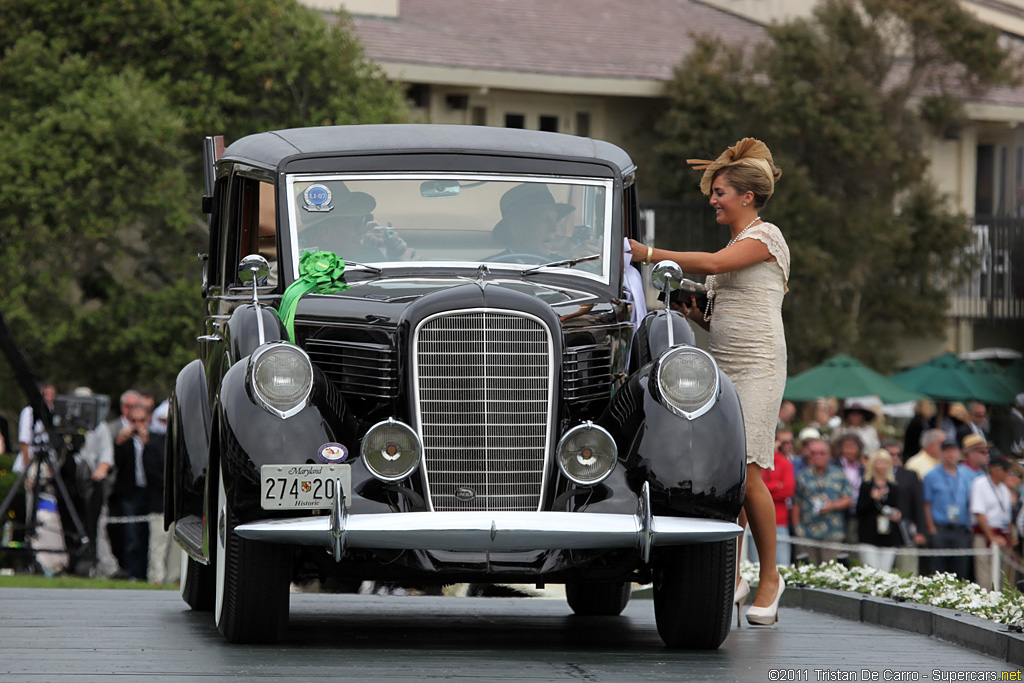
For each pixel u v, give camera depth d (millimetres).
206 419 19375
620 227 19016
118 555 39250
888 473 39156
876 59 72562
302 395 15469
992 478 39875
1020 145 75125
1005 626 17406
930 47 72438
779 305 19484
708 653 16328
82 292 56375
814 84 71562
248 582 15766
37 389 37938
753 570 27172
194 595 20875
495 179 18875
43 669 13695
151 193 53625
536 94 72125
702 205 67250
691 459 15555
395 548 15250
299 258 18141
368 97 58812
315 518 15055
